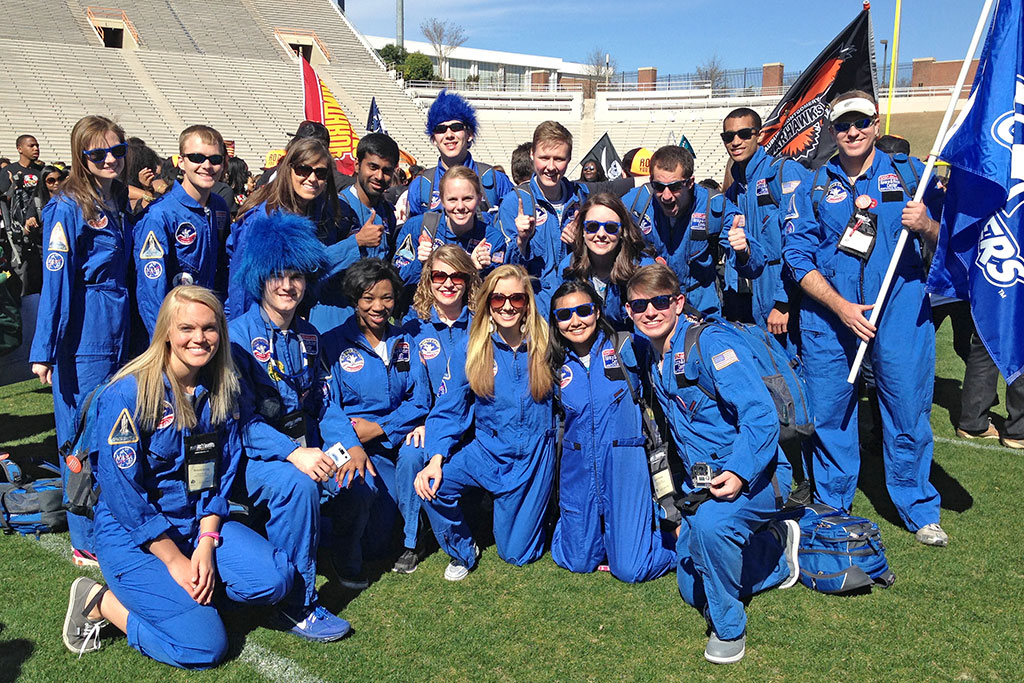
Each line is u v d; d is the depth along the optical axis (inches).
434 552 180.7
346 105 1568.7
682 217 203.0
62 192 168.4
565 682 130.5
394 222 216.4
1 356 223.9
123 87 1353.3
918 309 175.8
